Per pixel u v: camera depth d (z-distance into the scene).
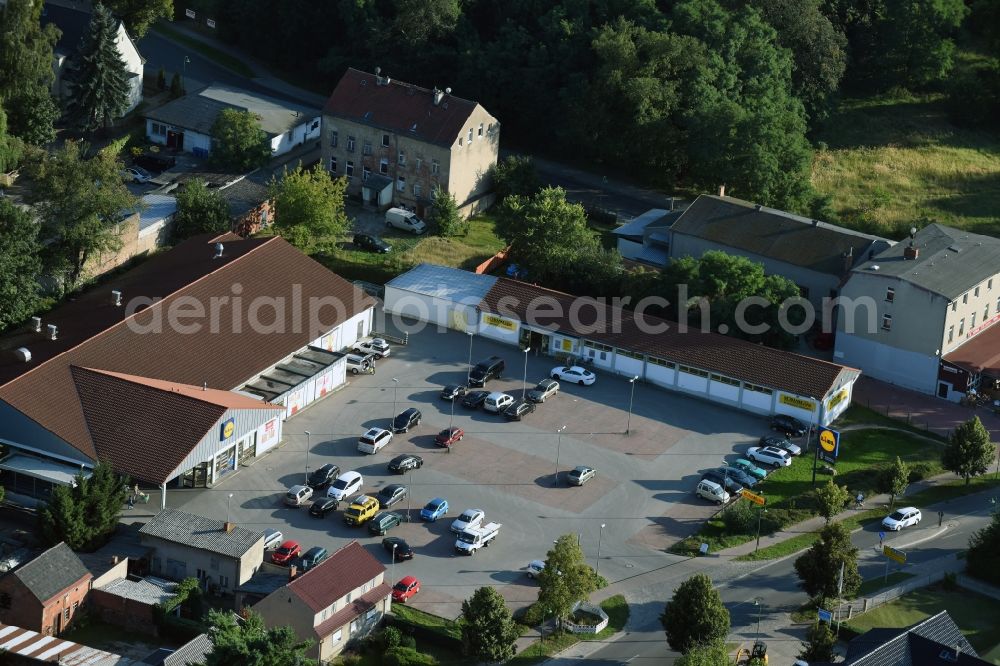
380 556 119.50
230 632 95.25
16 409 124.19
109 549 115.38
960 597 120.25
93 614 110.50
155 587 111.50
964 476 139.12
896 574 122.88
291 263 154.00
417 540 122.12
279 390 137.25
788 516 129.62
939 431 148.62
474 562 120.00
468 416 141.75
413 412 138.62
